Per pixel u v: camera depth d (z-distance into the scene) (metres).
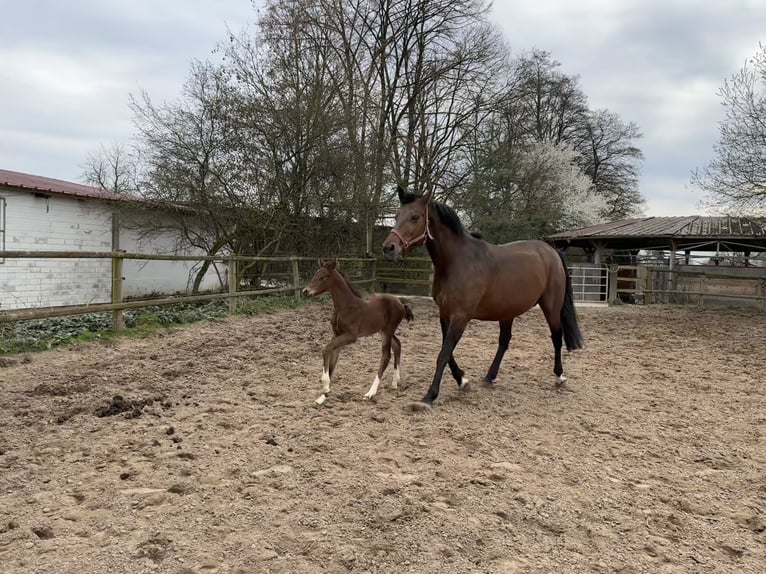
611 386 6.66
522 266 5.95
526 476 3.75
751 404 5.96
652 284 18.55
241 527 2.86
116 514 2.99
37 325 8.37
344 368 6.96
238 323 9.98
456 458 4.03
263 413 4.96
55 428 4.35
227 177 13.65
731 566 2.73
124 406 4.88
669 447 4.52
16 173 15.11
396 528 2.92
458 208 23.30
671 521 3.20
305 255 16.02
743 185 14.70
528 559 2.70
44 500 3.14
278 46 14.94
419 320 11.97
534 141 29.11
